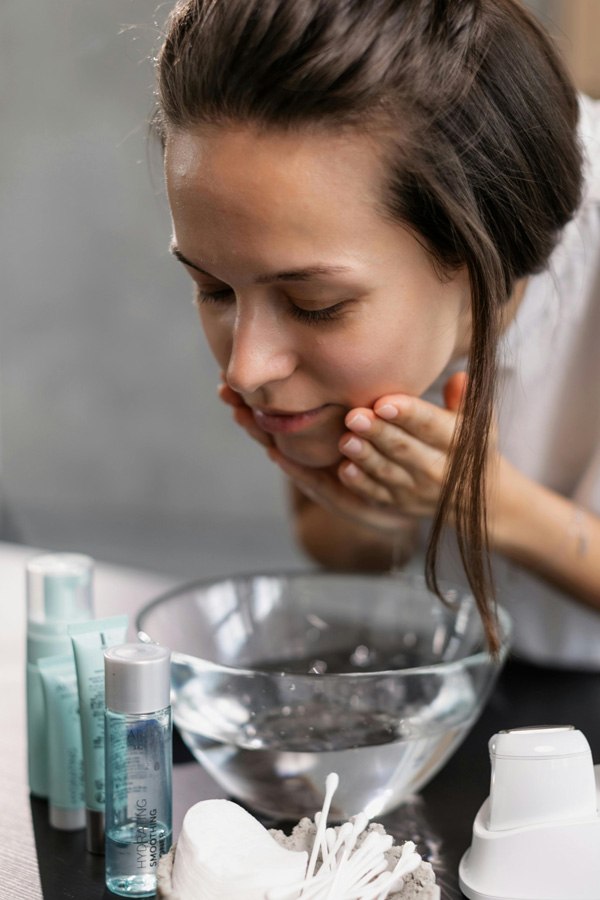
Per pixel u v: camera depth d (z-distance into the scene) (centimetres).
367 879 60
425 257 74
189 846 62
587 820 65
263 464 340
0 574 148
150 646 70
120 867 69
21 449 358
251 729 74
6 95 339
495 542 103
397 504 94
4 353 355
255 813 78
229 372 76
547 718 97
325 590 98
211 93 69
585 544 105
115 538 342
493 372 79
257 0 68
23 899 69
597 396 109
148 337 343
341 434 88
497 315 78
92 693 73
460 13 75
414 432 85
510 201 79
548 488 116
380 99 70
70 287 348
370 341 75
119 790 68
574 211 88
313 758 72
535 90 79
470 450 80
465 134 75
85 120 335
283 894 59
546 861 65
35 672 81
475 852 67
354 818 67
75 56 331
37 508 360
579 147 88
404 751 74
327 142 69
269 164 69
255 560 319
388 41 70
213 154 70
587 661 113
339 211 70
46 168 342
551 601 113
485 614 81
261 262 71
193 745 77
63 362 352
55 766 78
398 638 99
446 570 120
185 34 73
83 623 74
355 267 71
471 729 94
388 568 129
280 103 68
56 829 78
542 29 84
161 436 348
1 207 347
